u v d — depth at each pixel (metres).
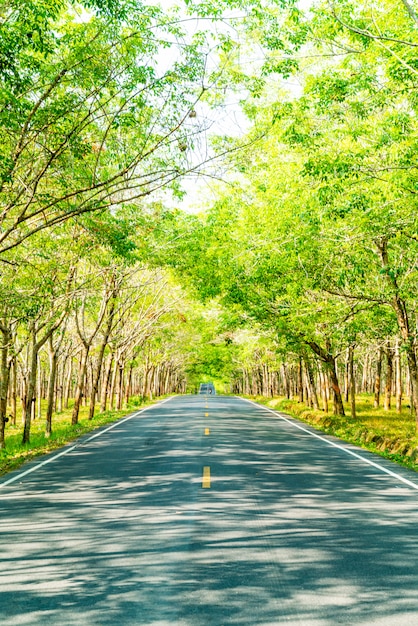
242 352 50.62
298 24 10.77
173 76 10.79
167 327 46.72
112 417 28.20
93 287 19.66
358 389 59.59
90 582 5.29
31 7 8.74
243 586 5.16
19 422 34.28
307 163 11.99
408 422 22.14
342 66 12.38
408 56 10.62
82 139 11.70
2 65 9.30
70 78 10.61
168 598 4.89
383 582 5.26
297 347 26.77
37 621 4.45
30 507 8.49
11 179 10.81
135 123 11.58
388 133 11.76
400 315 17.73
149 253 22.05
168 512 8.01
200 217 25.33
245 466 12.10
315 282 17.92
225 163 11.82
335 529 7.09
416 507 8.34
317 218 13.59
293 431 20.45
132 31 10.52
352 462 12.78
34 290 15.27
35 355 19.11
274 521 7.48
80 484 10.32
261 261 18.95
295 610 4.63
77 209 11.27
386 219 13.11
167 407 37.19
